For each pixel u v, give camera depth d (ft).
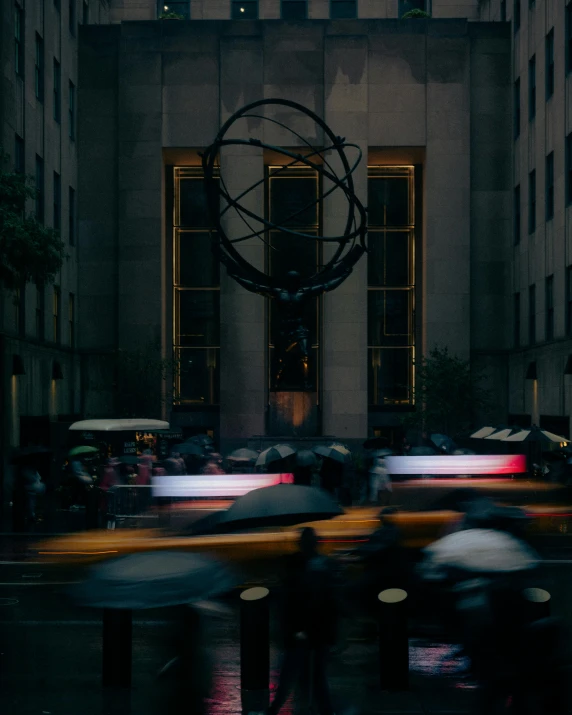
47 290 104.83
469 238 125.08
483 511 26.00
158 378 120.47
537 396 108.88
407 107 124.77
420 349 131.64
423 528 50.88
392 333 133.69
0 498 83.71
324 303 123.44
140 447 96.94
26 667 28.89
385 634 26.23
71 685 26.78
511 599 22.88
